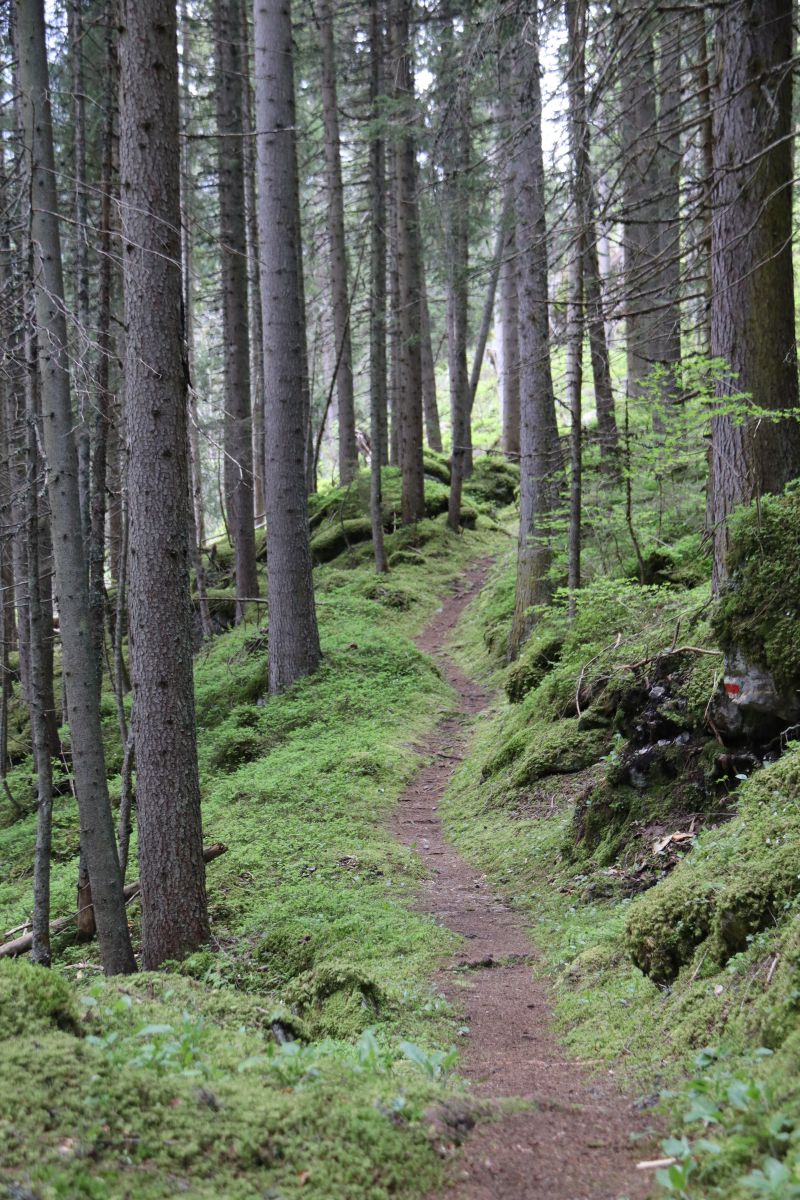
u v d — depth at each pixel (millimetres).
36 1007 2992
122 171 7348
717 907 4449
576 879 7832
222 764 14680
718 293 8164
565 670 11422
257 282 26531
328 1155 2652
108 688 20031
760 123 7625
